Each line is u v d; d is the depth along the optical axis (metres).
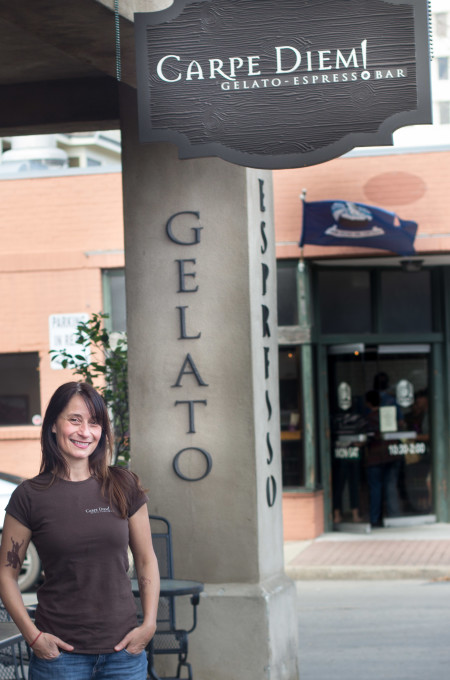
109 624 3.51
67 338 13.63
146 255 6.22
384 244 12.25
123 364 7.89
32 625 3.49
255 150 4.72
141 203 6.23
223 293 6.11
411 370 13.84
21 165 18.47
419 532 13.31
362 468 13.34
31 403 13.83
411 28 4.64
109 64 5.94
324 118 4.69
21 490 3.57
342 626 8.62
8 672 4.76
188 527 6.09
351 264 13.52
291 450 13.23
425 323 13.86
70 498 3.55
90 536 3.52
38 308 13.73
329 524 13.49
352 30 4.66
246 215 6.09
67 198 13.74
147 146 6.23
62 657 3.47
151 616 3.62
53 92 6.99
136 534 3.68
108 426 3.69
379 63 4.65
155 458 6.16
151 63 4.77
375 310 13.65
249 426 6.04
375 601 9.79
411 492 13.84
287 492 13.02
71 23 5.23
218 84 4.74
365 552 12.01
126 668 3.53
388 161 13.02
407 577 11.01
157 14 4.76
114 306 13.75
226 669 5.93
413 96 4.64
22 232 13.83
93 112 6.94
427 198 12.97
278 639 6.04
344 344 13.49
